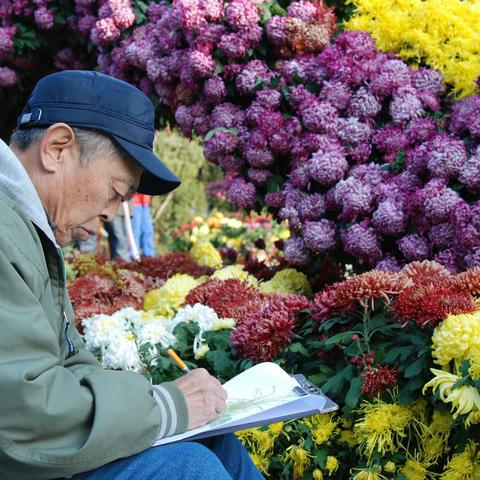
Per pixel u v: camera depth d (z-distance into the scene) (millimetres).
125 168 1873
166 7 3994
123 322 2840
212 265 4496
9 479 1517
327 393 2266
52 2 4680
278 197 3389
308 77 3373
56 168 1789
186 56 3639
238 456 1955
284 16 3516
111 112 1816
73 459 1513
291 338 2422
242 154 3502
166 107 4262
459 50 3234
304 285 3328
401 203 2898
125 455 1584
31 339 1520
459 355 1989
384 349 2242
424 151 2871
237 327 2535
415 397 2115
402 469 2086
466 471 1970
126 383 1629
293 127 3268
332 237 3107
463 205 2711
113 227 6621
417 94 3152
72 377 1581
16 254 1574
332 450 2254
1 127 5652
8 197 1662
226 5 3527
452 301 2074
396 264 2955
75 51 4953
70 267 3920
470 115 2906
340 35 3322
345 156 3186
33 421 1483
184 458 1611
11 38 4781
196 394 1743
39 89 1851
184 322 2707
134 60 3906
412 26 3336
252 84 3443
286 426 2277
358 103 3164
